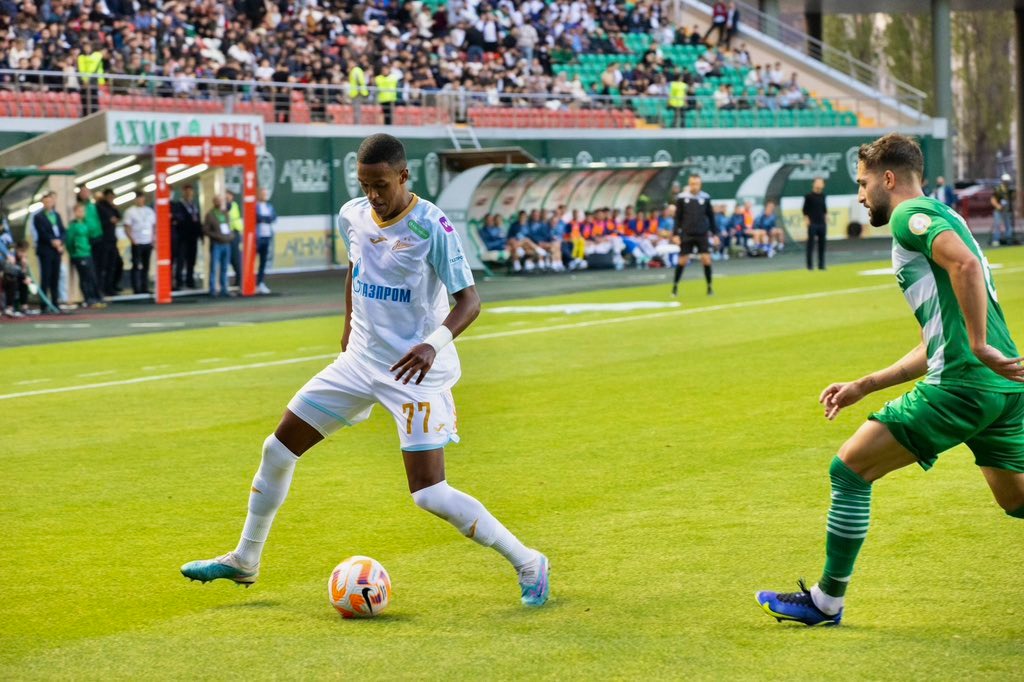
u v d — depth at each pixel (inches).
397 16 5187.0
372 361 759.1
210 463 1228.5
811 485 1072.8
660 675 630.5
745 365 1833.2
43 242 2997.0
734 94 5802.2
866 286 3243.1
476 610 754.8
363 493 1091.9
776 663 645.3
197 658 676.7
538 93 5157.5
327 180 4443.9
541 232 4224.9
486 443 1295.5
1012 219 5078.7
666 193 4660.4
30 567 873.5
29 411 1544.0
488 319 2610.7
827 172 5856.3
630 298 3063.5
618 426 1375.5
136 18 4180.6
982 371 655.8
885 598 756.6
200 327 2600.9
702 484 1088.2
